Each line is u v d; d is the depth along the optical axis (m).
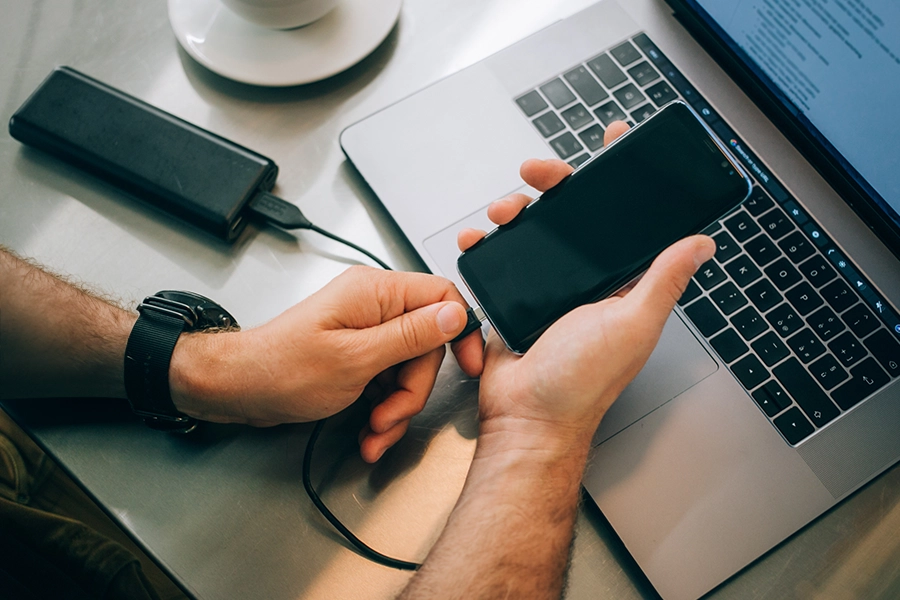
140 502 0.48
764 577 0.47
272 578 0.46
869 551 0.48
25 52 0.63
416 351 0.46
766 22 0.53
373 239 0.57
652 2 0.63
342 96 0.62
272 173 0.56
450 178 0.56
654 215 0.47
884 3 0.44
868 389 0.50
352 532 0.47
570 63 0.60
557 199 0.49
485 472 0.46
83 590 0.55
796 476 0.48
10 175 0.58
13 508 0.53
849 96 0.50
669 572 0.46
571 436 0.46
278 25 0.57
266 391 0.46
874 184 0.52
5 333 0.48
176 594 0.67
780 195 0.56
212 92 0.62
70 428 0.50
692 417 0.49
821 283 0.53
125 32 0.64
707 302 0.52
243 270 0.56
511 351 0.47
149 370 0.47
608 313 0.43
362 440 0.48
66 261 0.56
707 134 0.48
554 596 0.43
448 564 0.42
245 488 0.49
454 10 0.66
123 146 0.55
